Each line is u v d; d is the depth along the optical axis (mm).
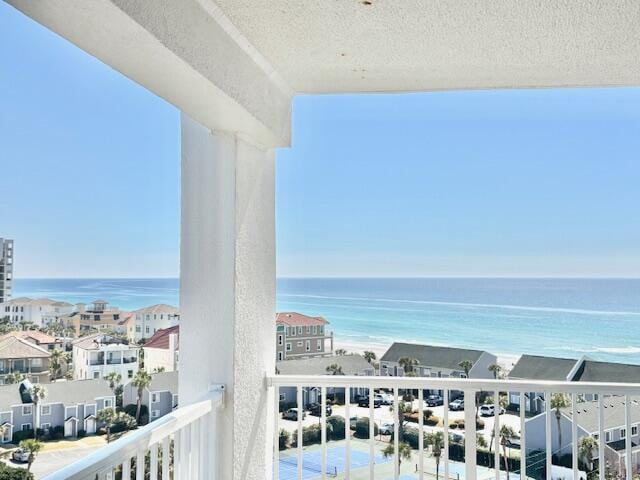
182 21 1890
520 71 2818
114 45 1764
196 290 2738
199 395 2605
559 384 2840
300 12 2178
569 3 2111
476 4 2123
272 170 3258
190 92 2230
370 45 2500
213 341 2695
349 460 3008
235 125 2697
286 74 2859
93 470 1479
